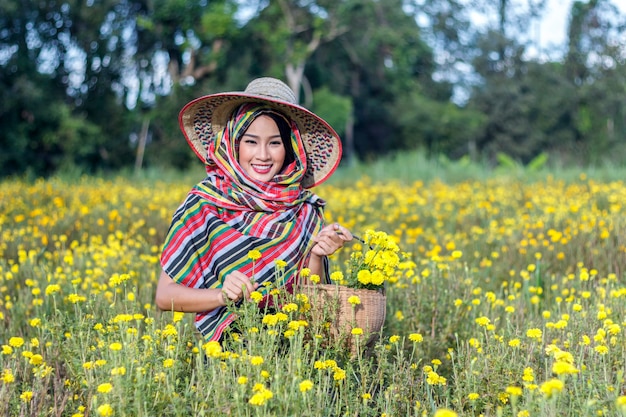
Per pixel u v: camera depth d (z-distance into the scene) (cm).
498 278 614
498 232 758
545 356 346
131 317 324
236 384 271
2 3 2764
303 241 331
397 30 4428
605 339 351
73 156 2805
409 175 2025
